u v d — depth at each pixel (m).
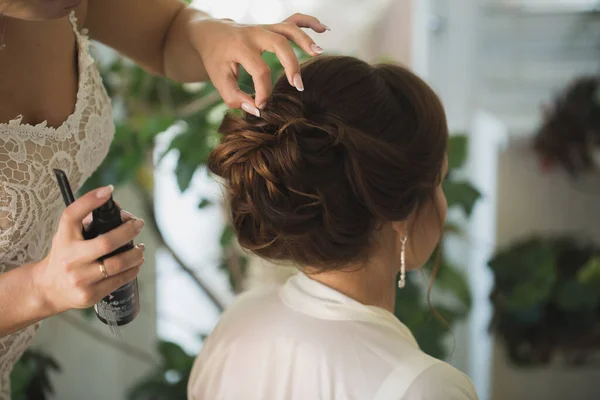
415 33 2.40
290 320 0.89
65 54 0.96
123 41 1.11
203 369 0.96
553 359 2.22
